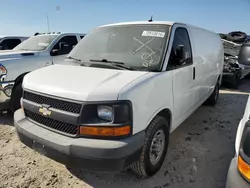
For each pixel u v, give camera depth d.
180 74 3.37
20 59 5.11
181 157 3.50
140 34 3.40
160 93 2.85
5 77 4.68
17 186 2.79
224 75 8.55
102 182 2.89
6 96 4.70
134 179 2.95
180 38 3.50
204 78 4.70
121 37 3.49
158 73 2.85
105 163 2.21
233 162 1.85
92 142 2.25
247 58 2.60
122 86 2.38
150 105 2.65
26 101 2.80
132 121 2.36
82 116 2.29
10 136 4.14
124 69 2.94
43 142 2.46
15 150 3.65
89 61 3.33
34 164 3.27
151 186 2.82
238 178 1.68
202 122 5.02
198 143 3.99
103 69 2.96
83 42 3.93
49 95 2.51
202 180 2.96
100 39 3.70
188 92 3.82
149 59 3.05
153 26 3.45
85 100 2.27
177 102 3.40
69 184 2.85
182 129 4.61
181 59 3.22
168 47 3.13
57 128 2.50
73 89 2.40
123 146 2.23
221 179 2.98
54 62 5.91
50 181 2.90
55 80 2.71
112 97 2.27
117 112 2.26
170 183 2.88
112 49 3.39
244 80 10.92
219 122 5.04
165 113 3.20
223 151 3.71
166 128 3.08
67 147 2.28
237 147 1.94
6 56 5.02
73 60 3.54
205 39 4.76
